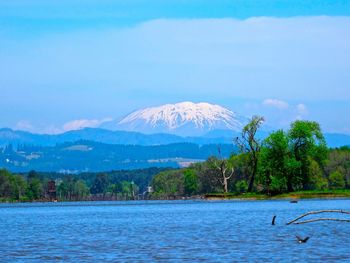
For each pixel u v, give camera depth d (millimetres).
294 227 156500
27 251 118312
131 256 108562
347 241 122938
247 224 172000
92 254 112312
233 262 98875
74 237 146000
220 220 192875
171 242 129125
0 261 104938
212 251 112312
